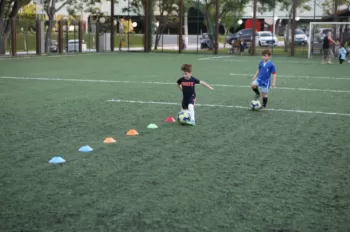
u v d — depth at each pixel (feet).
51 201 15.15
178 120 28.63
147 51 131.64
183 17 147.84
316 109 35.09
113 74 62.59
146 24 130.52
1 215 13.98
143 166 19.24
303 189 16.69
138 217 13.89
